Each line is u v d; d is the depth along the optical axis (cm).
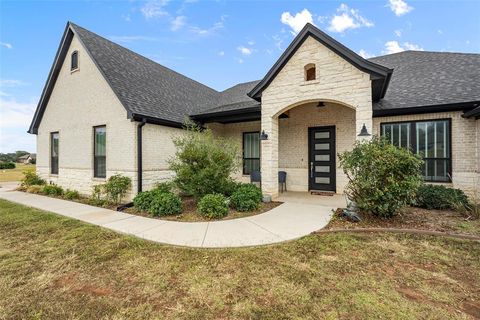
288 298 271
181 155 707
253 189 730
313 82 739
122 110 845
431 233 462
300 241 442
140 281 311
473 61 868
